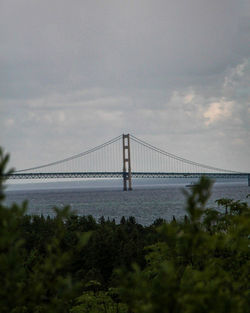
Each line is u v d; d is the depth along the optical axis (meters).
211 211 21.39
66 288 13.07
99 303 30.02
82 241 12.84
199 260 18.27
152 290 13.31
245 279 16.88
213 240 13.53
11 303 12.45
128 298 13.73
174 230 12.92
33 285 13.17
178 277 16.64
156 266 20.28
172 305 12.13
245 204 23.55
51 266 12.98
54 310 13.07
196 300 12.10
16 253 12.20
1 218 11.87
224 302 12.63
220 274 16.05
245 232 17.25
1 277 12.23
